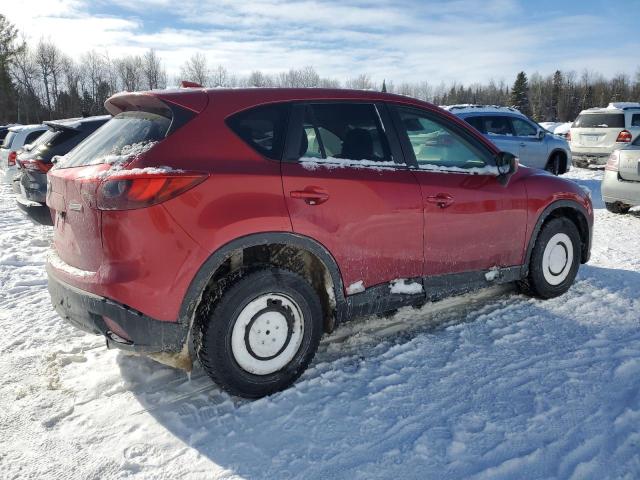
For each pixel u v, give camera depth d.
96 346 3.73
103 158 2.93
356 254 3.23
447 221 3.60
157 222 2.62
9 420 2.83
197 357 3.00
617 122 14.27
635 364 3.26
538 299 4.43
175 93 2.98
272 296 2.95
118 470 2.43
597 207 9.47
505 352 3.49
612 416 2.72
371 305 3.40
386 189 3.31
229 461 2.48
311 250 3.05
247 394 2.96
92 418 2.84
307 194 2.99
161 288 2.67
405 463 2.43
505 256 4.05
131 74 55.47
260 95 3.10
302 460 2.47
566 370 3.22
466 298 4.50
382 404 2.91
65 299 2.94
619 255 5.93
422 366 3.33
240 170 2.84
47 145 6.82
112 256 2.65
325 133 3.23
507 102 84.38
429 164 3.65
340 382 3.16
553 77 90.12
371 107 3.45
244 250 3.06
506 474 2.33
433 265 3.62
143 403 2.98
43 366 3.44
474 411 2.81
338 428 2.71
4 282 5.33
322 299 3.32
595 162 14.69
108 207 2.60
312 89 3.28
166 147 2.76
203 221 2.70
